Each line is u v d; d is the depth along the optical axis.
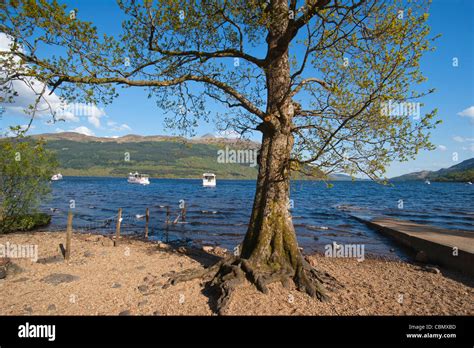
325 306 7.57
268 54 8.71
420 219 32.22
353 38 7.02
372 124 7.50
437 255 14.12
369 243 19.77
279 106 8.05
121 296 7.94
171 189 91.38
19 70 6.88
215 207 41.47
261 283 7.90
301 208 43.03
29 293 7.93
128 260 11.59
